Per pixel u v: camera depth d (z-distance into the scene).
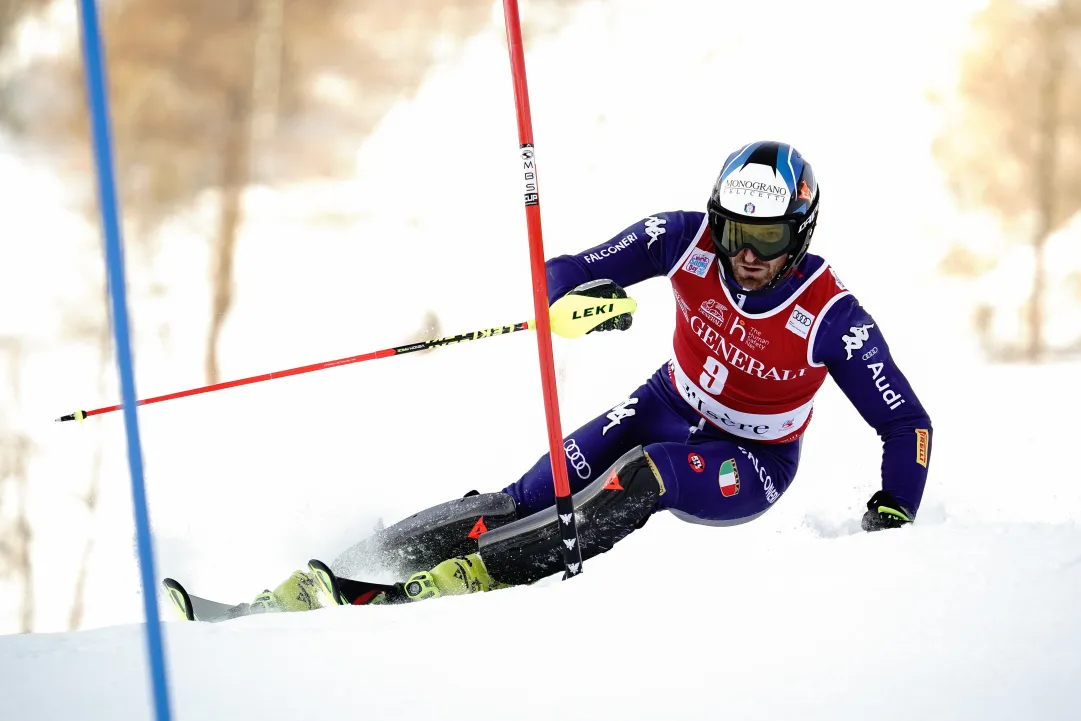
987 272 61.09
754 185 11.82
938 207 64.38
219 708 6.99
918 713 6.35
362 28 64.69
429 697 7.03
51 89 59.00
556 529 11.39
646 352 38.44
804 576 8.68
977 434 25.16
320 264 55.69
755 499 13.15
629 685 7.00
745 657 7.26
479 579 11.71
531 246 10.99
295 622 8.81
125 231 56.16
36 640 8.51
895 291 58.00
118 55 59.12
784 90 68.12
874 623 7.60
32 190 56.28
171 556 16.95
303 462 28.12
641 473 11.75
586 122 64.69
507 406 33.09
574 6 69.00
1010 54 67.19
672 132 65.31
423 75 65.25
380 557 12.62
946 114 67.56
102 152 5.32
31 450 44.34
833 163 66.06
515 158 62.22
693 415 13.86
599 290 11.99
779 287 12.51
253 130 60.88
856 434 25.45
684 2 69.56
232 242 55.59
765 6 70.06
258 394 35.28
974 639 7.21
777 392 13.19
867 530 11.91
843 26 69.88
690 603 8.38
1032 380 35.78
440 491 24.84
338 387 35.50
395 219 58.56
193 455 29.97
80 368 49.56
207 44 60.62
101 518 41.12
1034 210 64.31
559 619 8.33
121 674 7.61
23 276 52.59
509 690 7.07
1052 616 7.48
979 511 16.27
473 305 52.12
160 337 51.66
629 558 10.08
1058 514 15.86
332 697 7.09
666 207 60.56
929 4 69.56
